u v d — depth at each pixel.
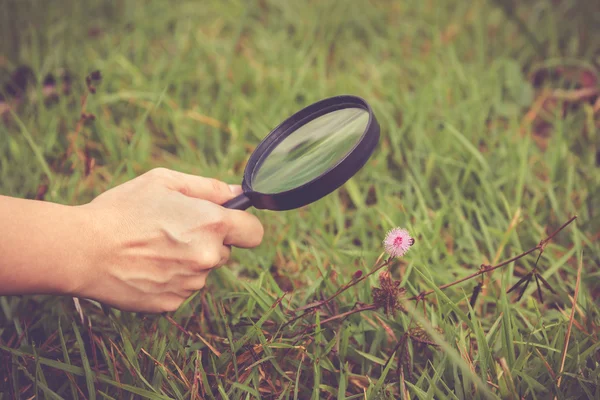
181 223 0.55
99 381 0.59
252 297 0.62
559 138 0.77
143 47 0.98
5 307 0.64
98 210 0.54
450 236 0.70
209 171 0.78
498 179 0.75
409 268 0.62
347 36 1.04
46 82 0.91
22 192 0.75
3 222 0.51
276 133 0.60
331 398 0.59
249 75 0.94
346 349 0.59
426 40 1.04
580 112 0.83
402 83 0.91
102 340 0.61
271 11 1.14
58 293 0.53
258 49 1.03
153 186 0.56
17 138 0.83
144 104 0.88
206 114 0.88
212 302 0.64
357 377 0.59
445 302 0.61
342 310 0.62
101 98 0.86
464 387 0.56
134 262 0.54
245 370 0.58
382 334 0.60
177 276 0.56
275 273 0.69
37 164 0.79
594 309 0.61
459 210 0.70
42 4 1.11
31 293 0.53
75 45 1.02
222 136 0.85
